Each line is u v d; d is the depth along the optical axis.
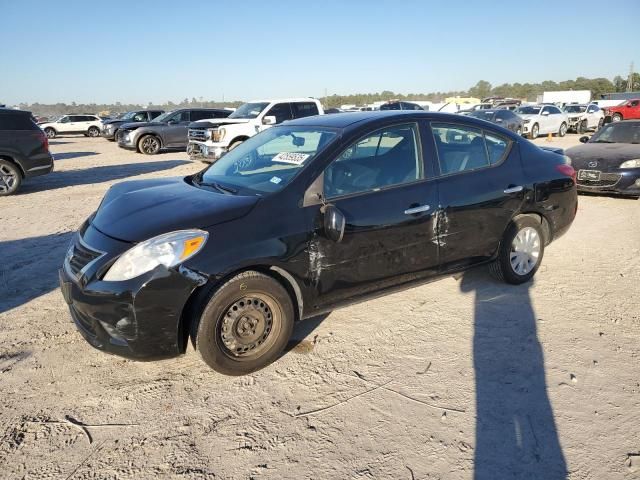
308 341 3.87
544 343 3.79
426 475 2.51
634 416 2.94
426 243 4.07
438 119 4.30
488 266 4.90
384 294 3.98
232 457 2.64
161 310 3.04
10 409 3.04
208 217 3.24
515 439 2.75
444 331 4.01
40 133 10.52
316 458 2.63
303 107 14.82
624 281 5.05
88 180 12.52
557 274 5.26
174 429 2.87
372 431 2.83
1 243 6.61
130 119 25.89
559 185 4.93
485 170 4.48
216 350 3.23
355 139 3.78
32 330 4.06
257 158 4.14
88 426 2.89
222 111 20.72
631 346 3.74
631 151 9.03
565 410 3.00
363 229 3.68
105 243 3.18
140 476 2.51
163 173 13.77
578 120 28.67
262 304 3.36
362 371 3.45
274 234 3.32
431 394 3.17
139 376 3.41
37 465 2.59
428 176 4.11
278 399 3.14
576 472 2.52
